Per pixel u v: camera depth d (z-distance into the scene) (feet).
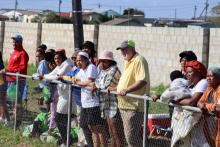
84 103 29.30
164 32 65.98
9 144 34.50
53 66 38.45
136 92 26.81
